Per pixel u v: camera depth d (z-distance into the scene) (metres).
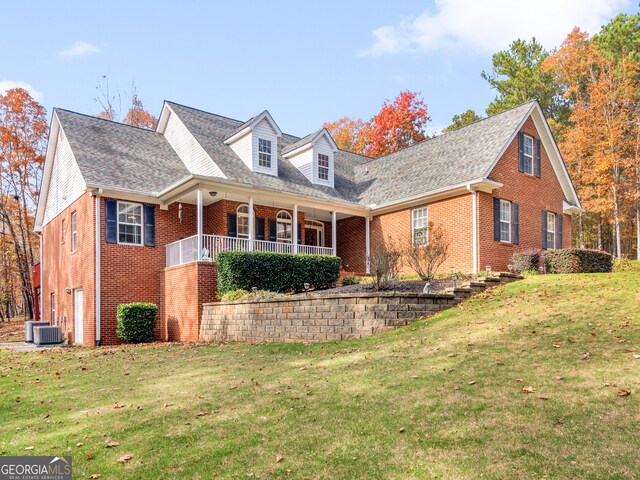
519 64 41.12
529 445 4.22
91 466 4.66
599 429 4.39
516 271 16.73
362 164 26.00
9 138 29.36
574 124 37.06
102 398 7.22
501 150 17.30
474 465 3.99
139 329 15.88
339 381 6.87
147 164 19.12
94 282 16.12
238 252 15.18
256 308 12.75
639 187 28.92
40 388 8.36
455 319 9.99
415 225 18.92
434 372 6.74
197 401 6.57
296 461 4.41
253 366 8.66
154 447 5.03
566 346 7.20
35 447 5.25
